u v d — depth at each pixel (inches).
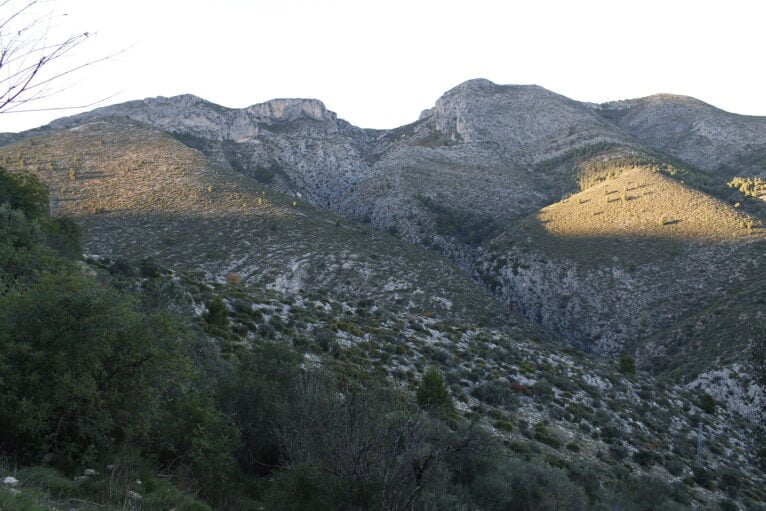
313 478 373.4
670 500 828.6
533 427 1095.0
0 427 329.4
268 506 380.5
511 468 647.1
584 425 1218.6
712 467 1232.8
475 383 1299.2
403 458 371.6
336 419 394.6
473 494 557.0
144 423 382.6
